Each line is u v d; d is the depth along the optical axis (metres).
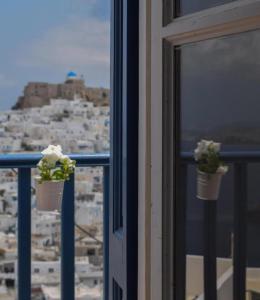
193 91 1.46
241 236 1.49
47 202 2.21
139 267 1.62
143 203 1.57
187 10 1.42
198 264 1.52
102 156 2.33
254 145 1.39
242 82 1.37
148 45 1.52
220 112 1.43
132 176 1.63
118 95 1.79
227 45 1.38
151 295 1.55
